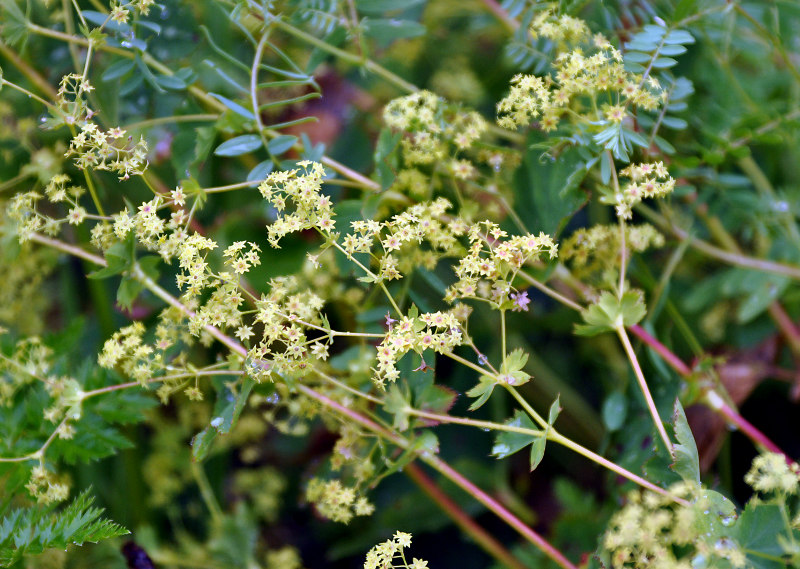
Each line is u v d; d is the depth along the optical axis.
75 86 0.42
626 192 0.42
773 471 0.40
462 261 0.41
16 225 0.43
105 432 0.43
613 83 0.42
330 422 0.44
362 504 0.43
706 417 0.46
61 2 0.47
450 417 0.42
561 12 0.43
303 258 0.46
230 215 0.48
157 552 0.48
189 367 0.42
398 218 0.41
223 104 0.44
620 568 0.40
